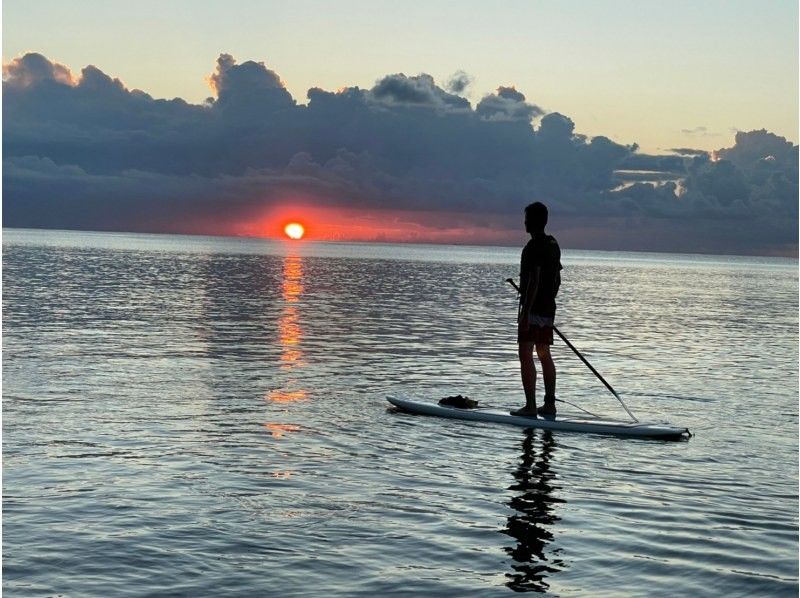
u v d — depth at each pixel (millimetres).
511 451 8898
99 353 16078
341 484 7367
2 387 12008
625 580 5309
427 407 10766
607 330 24906
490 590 5074
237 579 5152
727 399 12719
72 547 5645
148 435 9102
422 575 5289
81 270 54812
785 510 6961
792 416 11359
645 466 8391
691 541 6098
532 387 10648
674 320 29922
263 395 11883
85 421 9773
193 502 6711
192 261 85812
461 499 7012
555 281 10766
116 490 7000
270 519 6332
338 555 5602
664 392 13312
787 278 104250
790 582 5340
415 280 59781
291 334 20469
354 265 97312
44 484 7141
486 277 70938
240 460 8102
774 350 20406
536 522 6438
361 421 10211
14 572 5207
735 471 8258
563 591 5102
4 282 38750
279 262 96500
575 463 8445
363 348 18109
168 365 14711
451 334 21844
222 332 20484
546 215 10766
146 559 5449
